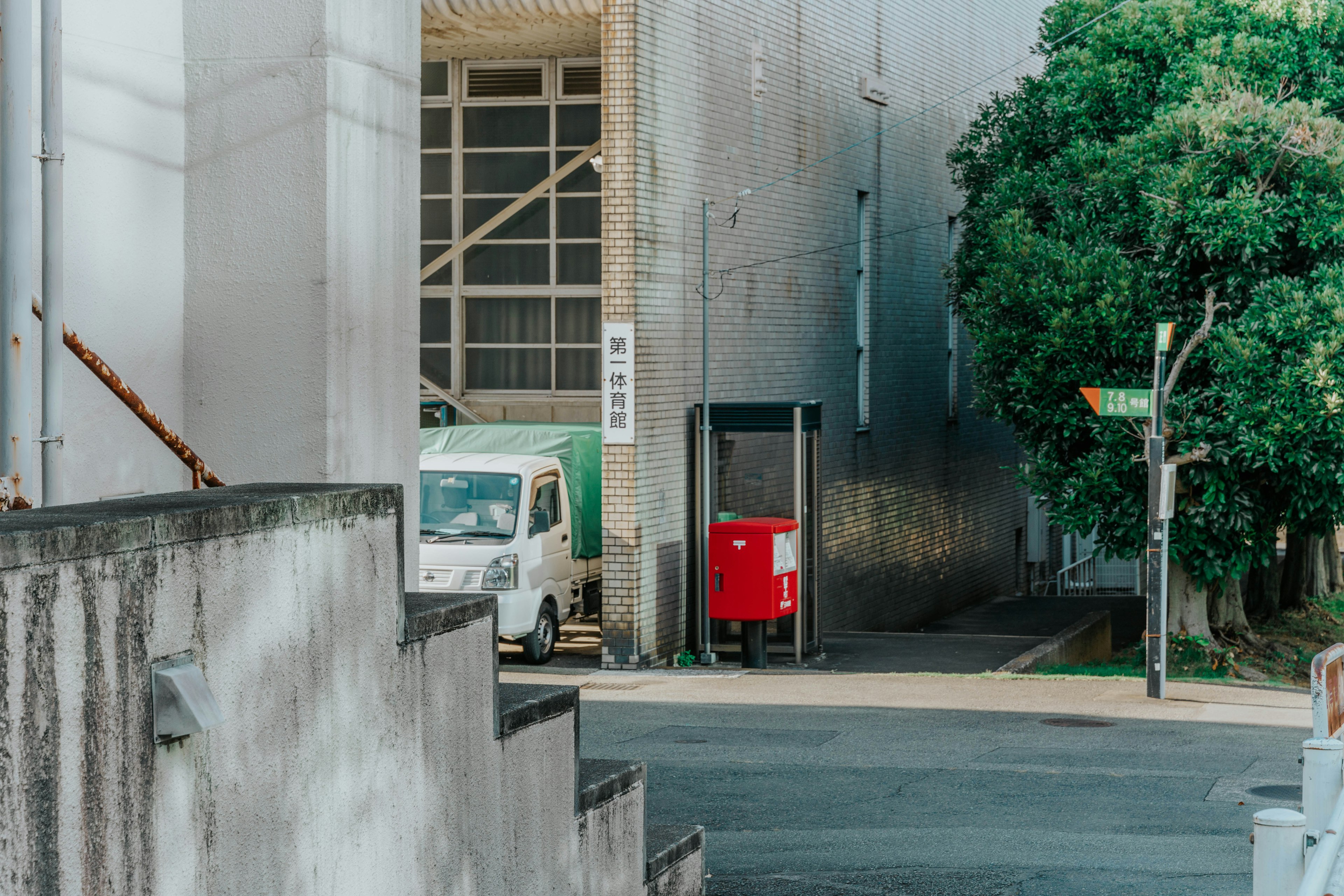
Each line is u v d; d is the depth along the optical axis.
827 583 21.00
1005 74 29.48
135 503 3.05
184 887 2.85
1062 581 33.47
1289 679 19.52
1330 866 3.72
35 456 4.39
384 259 5.26
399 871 3.70
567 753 4.71
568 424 19.17
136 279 4.84
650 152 16.17
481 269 20.45
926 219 25.25
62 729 2.51
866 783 10.01
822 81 20.92
